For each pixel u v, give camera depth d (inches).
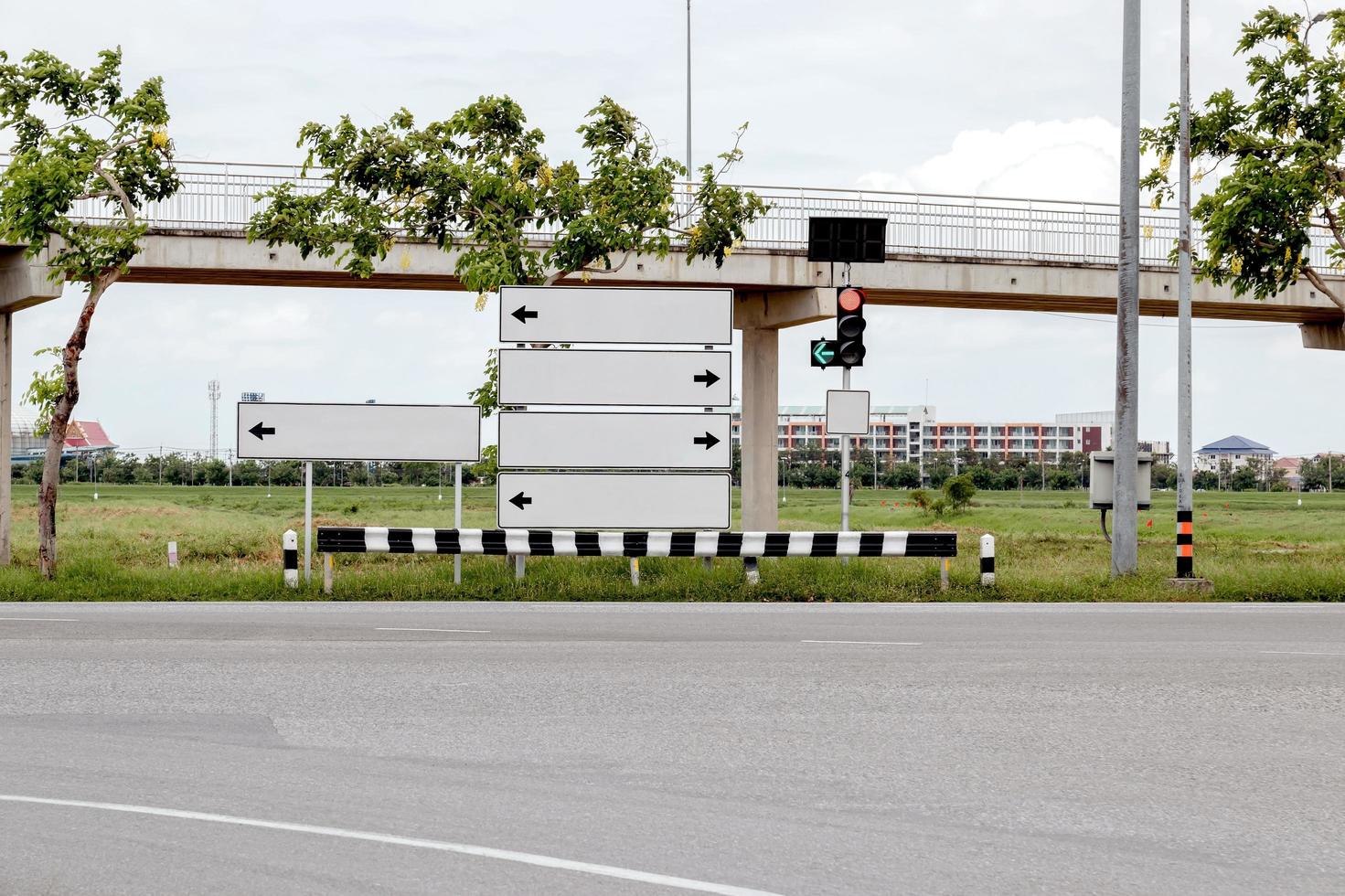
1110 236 1963.6
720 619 820.6
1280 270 1253.1
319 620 805.9
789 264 1823.3
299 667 601.3
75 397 1131.9
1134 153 1093.1
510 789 378.3
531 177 1339.8
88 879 294.8
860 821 346.0
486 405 1224.2
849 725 471.5
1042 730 465.7
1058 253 1935.3
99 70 1136.8
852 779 392.2
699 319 1037.8
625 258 1358.3
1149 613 874.8
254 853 313.7
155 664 607.8
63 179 1077.8
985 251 1900.8
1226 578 1069.1
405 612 864.3
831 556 1026.1
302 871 300.2
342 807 356.2
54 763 406.6
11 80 1118.4
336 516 2618.1
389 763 410.9
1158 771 404.8
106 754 419.5
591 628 762.2
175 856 311.4
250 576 1022.4
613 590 981.2
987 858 314.3
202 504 3174.2
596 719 481.4
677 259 1766.7
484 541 986.1
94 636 711.7
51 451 1121.4
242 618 816.3
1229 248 1234.0
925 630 759.7
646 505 1029.2
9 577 1055.6
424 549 985.5
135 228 1123.9
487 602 951.0
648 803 363.6
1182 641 710.5
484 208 1325.0
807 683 560.1
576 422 1027.9
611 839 327.3
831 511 3353.8
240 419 996.6
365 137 1284.4
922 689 546.0
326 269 1628.9
